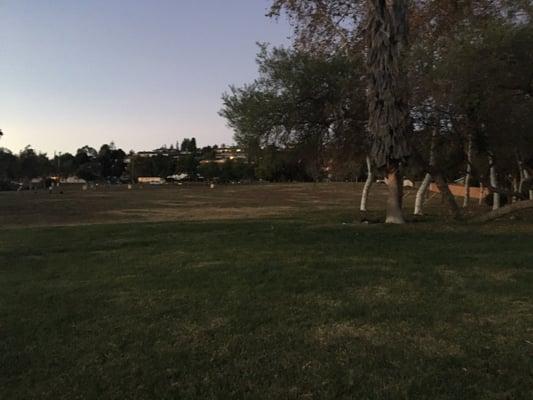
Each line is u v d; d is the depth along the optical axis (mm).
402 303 6645
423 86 15922
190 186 114688
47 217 37188
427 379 4430
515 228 15680
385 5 16859
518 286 7465
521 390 4211
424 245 11695
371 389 4285
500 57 14656
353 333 5594
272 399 4203
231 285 7828
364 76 20469
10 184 114562
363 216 22391
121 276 8812
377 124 17281
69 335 5855
